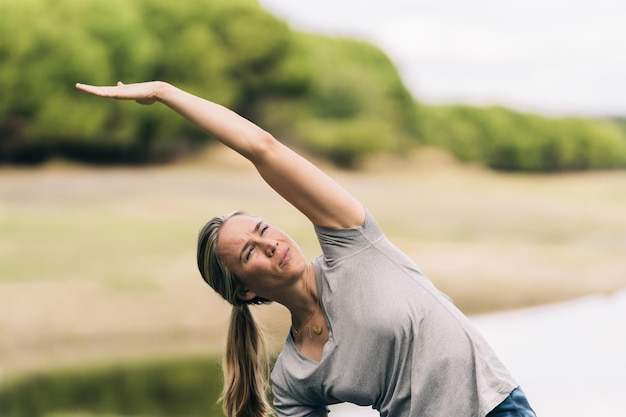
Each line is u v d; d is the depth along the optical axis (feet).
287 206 107.55
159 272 65.36
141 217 92.63
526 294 70.59
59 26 137.59
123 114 142.61
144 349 49.11
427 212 121.90
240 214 12.05
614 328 54.60
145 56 148.56
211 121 11.08
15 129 137.18
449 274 75.41
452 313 11.34
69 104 136.87
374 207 122.93
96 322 53.67
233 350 13.16
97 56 139.23
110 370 43.78
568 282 75.31
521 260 83.61
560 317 61.00
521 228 113.91
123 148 147.33
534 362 41.09
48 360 46.39
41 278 62.13
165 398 37.27
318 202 11.24
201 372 43.21
